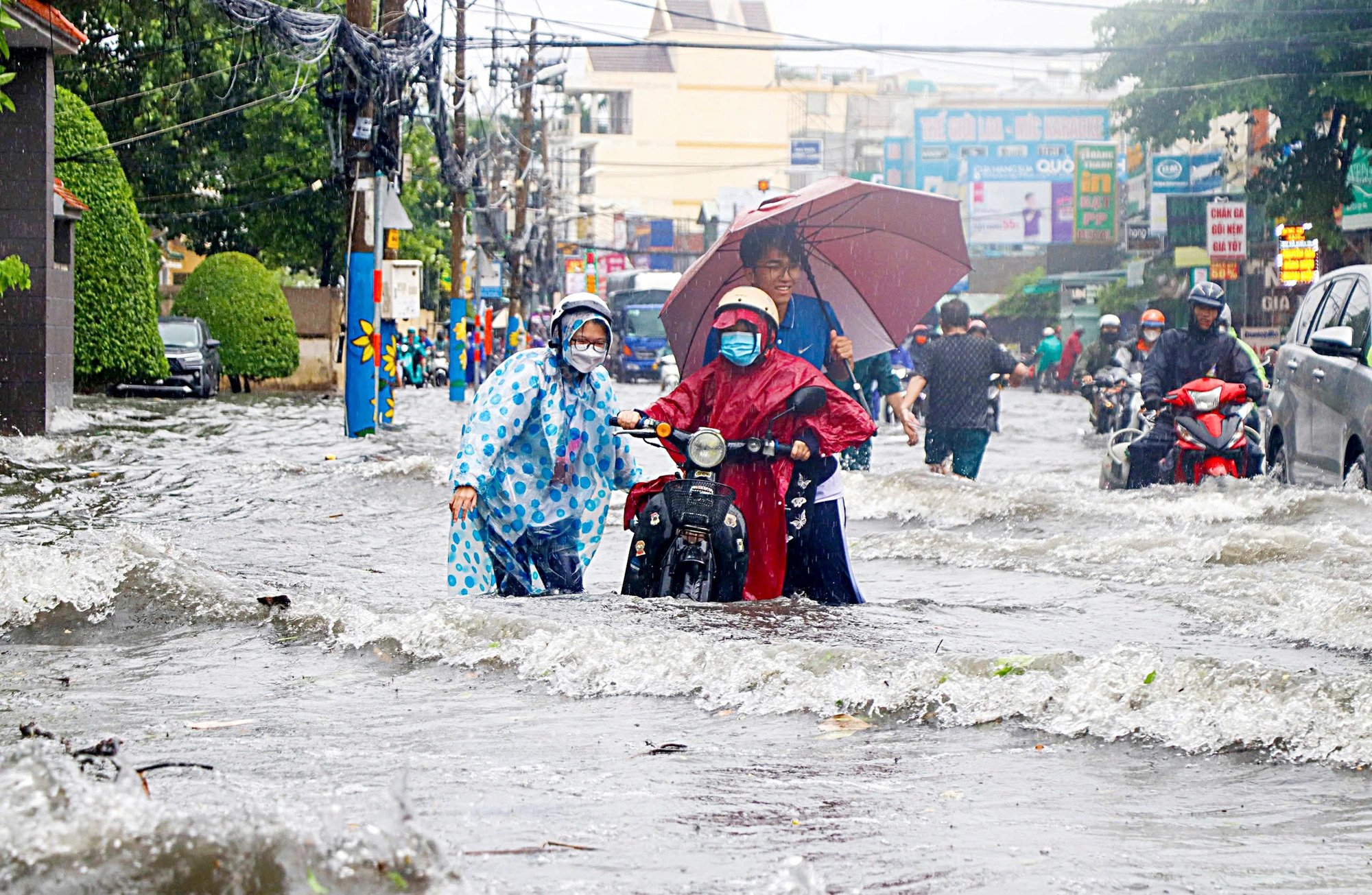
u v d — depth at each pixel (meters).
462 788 4.45
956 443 15.41
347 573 9.98
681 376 9.86
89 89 41.69
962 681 5.71
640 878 3.54
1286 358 15.55
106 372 31.73
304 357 46.22
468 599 7.79
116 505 13.66
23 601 7.68
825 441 8.34
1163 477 14.27
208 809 3.35
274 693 6.12
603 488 8.62
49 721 5.55
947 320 15.44
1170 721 5.17
